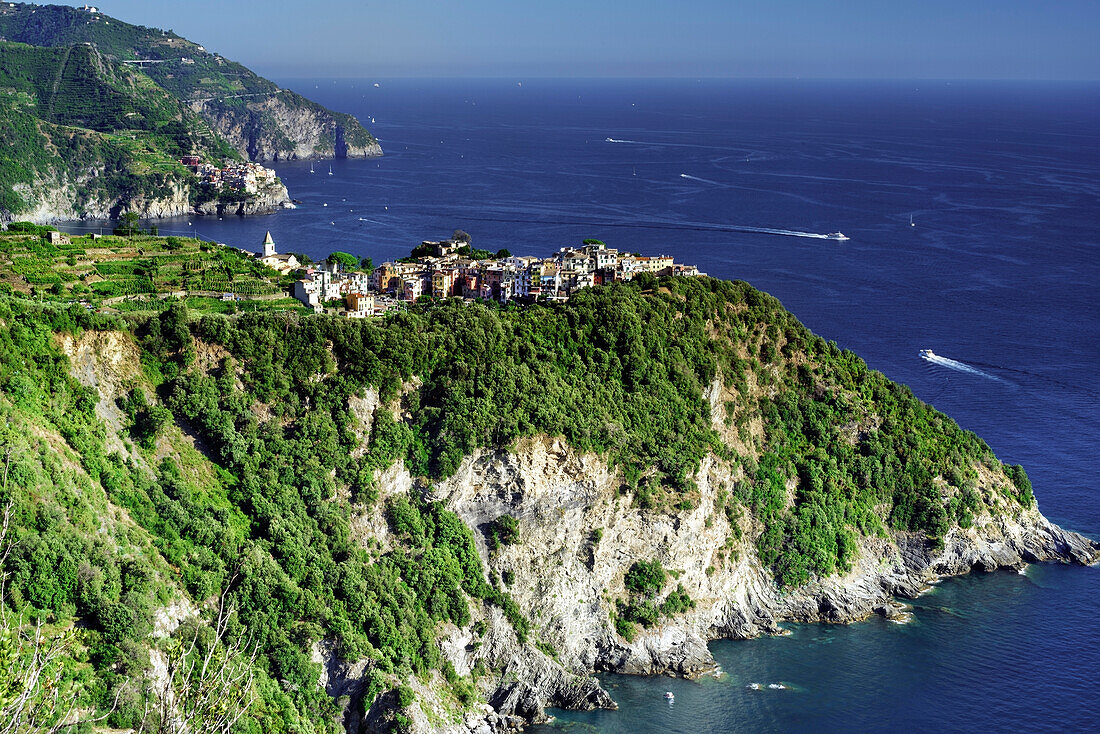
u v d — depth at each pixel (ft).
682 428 554.05
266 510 450.71
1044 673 500.33
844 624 548.72
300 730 381.60
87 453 416.67
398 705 419.54
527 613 500.33
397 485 495.82
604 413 530.27
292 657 409.49
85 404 441.68
